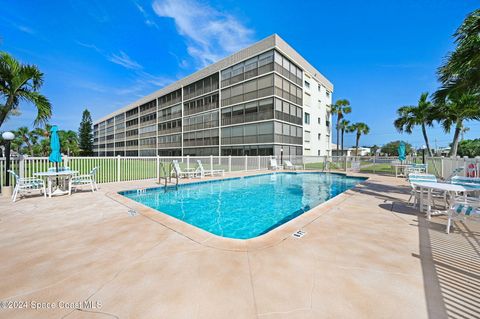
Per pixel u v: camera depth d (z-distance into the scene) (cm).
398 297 200
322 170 1752
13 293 204
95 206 541
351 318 173
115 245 312
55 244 315
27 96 779
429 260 271
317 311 181
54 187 725
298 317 174
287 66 2197
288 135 2203
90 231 368
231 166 1670
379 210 511
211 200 805
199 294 203
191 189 984
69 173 682
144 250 296
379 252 293
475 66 548
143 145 4122
